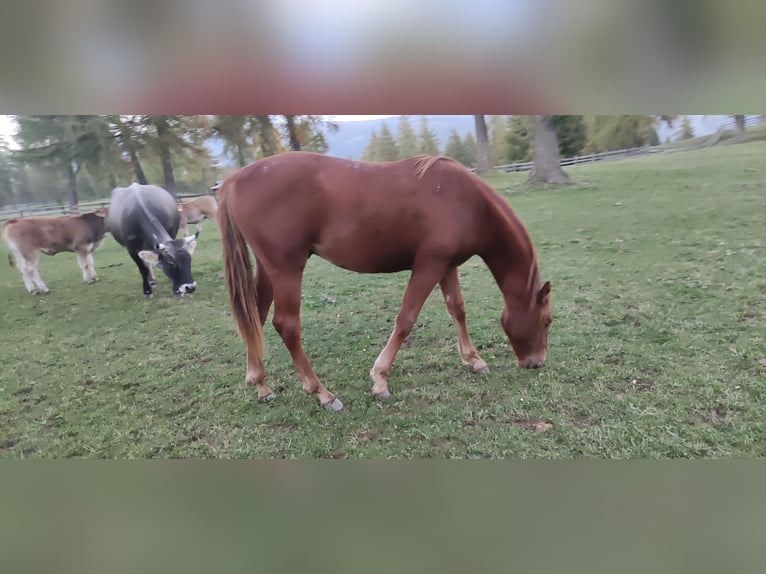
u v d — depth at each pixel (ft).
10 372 8.81
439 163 7.04
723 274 9.39
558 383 7.83
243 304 7.52
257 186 6.89
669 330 8.52
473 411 7.43
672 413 7.05
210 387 8.36
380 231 6.97
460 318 8.25
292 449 6.96
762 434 6.59
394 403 7.69
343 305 10.53
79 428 7.55
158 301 11.12
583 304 9.32
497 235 7.41
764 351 7.82
